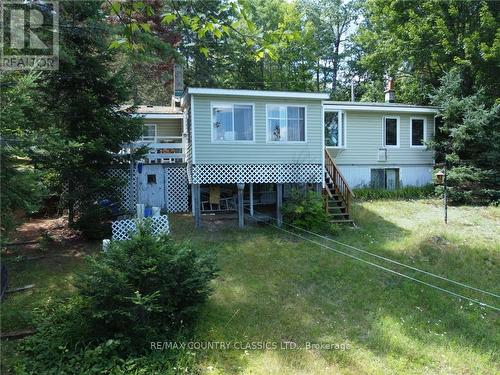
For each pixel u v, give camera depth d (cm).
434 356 591
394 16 2269
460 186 1708
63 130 1016
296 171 1292
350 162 1850
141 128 1123
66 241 1028
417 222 1335
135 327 528
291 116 1295
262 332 611
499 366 580
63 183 1026
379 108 1844
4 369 488
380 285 827
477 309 754
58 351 518
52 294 691
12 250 948
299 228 1198
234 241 1077
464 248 1050
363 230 1227
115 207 1128
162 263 557
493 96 2039
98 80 1077
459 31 2067
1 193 566
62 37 959
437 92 1928
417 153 1945
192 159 1218
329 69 3703
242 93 1223
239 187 1245
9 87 650
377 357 573
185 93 1285
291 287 792
